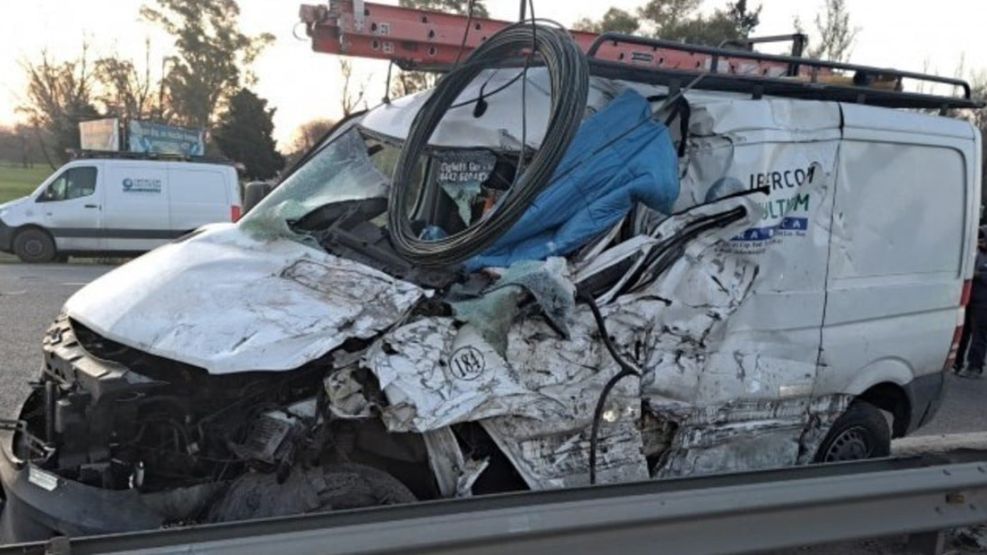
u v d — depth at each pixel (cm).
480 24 541
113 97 5134
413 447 320
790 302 412
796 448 424
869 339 449
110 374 293
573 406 325
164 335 300
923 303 480
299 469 300
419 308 317
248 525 252
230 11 5138
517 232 356
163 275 343
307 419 295
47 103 5044
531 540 274
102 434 292
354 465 312
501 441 315
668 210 379
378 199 407
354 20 510
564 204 360
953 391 905
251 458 295
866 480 341
